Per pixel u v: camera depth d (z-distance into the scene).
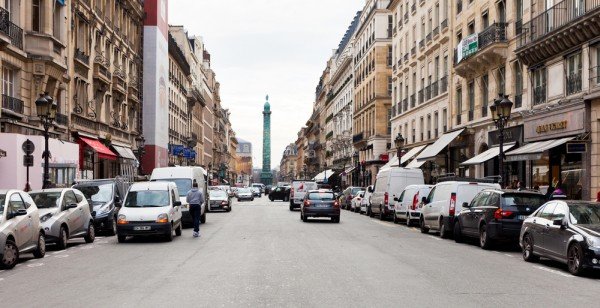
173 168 30.48
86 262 14.53
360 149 75.12
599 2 23.39
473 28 37.59
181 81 80.94
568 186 26.41
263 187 139.62
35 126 30.02
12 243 13.65
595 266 11.91
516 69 31.88
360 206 42.38
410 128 52.97
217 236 21.78
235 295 9.62
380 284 10.74
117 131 46.84
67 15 34.44
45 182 23.50
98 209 22.52
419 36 49.88
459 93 40.62
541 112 28.31
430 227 23.39
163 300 9.23
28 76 29.66
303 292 9.89
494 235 17.34
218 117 133.00
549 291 10.29
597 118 24.05
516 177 31.59
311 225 27.98
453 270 12.80
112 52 45.69
